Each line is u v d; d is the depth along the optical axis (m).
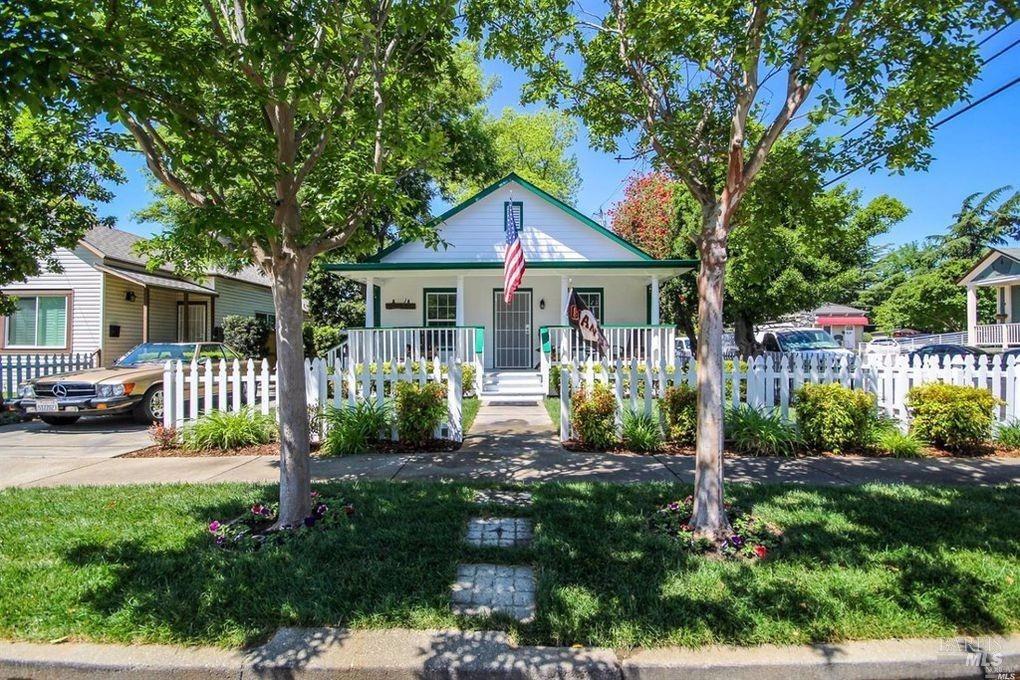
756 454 6.91
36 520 4.41
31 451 7.63
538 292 16.31
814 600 3.11
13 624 2.94
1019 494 5.06
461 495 5.07
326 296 22.34
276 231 3.68
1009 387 7.53
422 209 17.56
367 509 4.64
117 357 16.86
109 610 3.06
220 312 21.05
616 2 4.83
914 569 3.45
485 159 18.03
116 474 6.16
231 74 3.71
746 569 3.48
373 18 4.55
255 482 5.67
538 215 15.64
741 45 3.83
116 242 18.27
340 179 4.62
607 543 3.88
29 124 4.62
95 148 4.64
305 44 3.88
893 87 4.61
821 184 5.45
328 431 7.44
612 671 2.63
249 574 3.42
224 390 7.88
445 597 3.18
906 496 4.97
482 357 13.65
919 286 33.72
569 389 7.83
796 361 7.88
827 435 6.97
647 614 2.99
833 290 19.16
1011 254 23.34
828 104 4.20
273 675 2.64
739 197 4.20
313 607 3.06
